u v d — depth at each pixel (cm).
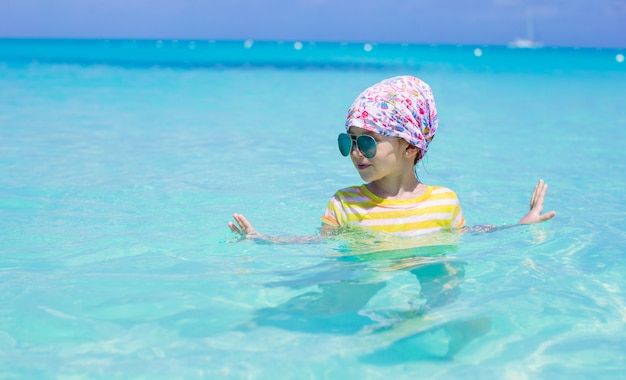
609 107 1316
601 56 5516
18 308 276
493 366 227
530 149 798
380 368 225
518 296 290
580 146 824
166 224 432
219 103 1348
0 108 1171
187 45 10238
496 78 2333
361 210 372
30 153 720
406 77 378
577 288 302
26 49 5750
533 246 368
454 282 305
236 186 558
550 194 541
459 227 382
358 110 361
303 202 499
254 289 298
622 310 277
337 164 666
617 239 388
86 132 898
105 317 267
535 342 246
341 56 5278
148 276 319
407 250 350
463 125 1047
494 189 562
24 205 486
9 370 221
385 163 360
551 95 1609
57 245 381
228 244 377
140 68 2702
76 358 231
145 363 227
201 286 302
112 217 452
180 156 714
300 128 967
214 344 242
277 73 2491
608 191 554
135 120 1043
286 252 356
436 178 613
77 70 2434
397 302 281
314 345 241
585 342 246
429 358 232
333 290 295
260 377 218
